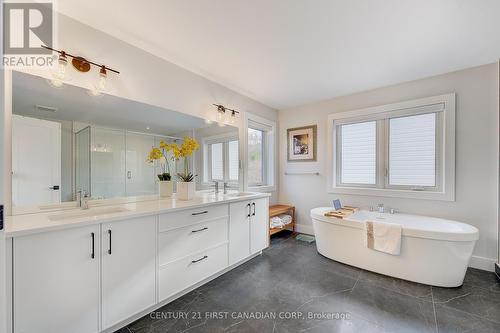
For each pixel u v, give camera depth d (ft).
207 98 8.95
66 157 5.51
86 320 4.35
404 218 8.92
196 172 8.62
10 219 4.43
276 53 7.14
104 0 4.85
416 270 6.97
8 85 4.69
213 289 6.65
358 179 10.84
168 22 5.62
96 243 4.50
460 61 7.59
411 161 9.39
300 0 4.86
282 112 13.35
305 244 10.75
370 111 10.23
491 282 6.93
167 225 5.78
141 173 7.04
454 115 8.25
